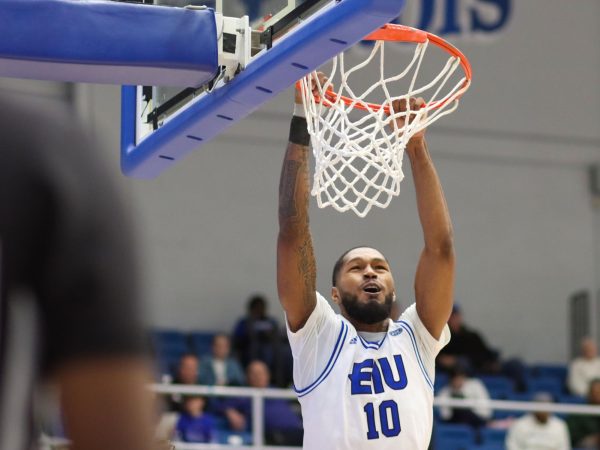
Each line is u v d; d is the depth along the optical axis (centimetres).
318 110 561
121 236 164
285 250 553
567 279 1833
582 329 1822
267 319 1555
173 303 1689
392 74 1614
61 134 167
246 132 1741
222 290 1712
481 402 1272
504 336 1805
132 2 577
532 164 1838
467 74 589
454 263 571
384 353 558
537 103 1806
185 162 1720
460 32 1756
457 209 1806
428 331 571
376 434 540
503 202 1825
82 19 522
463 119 1786
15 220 162
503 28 1783
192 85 562
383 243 1762
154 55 525
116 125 1562
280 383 1477
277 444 1292
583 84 1825
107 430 159
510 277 1817
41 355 161
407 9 1723
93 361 160
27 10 518
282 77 523
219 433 1298
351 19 468
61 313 161
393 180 546
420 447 546
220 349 1405
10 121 166
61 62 520
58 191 164
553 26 1811
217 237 1720
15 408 160
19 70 535
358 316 572
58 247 162
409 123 589
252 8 545
